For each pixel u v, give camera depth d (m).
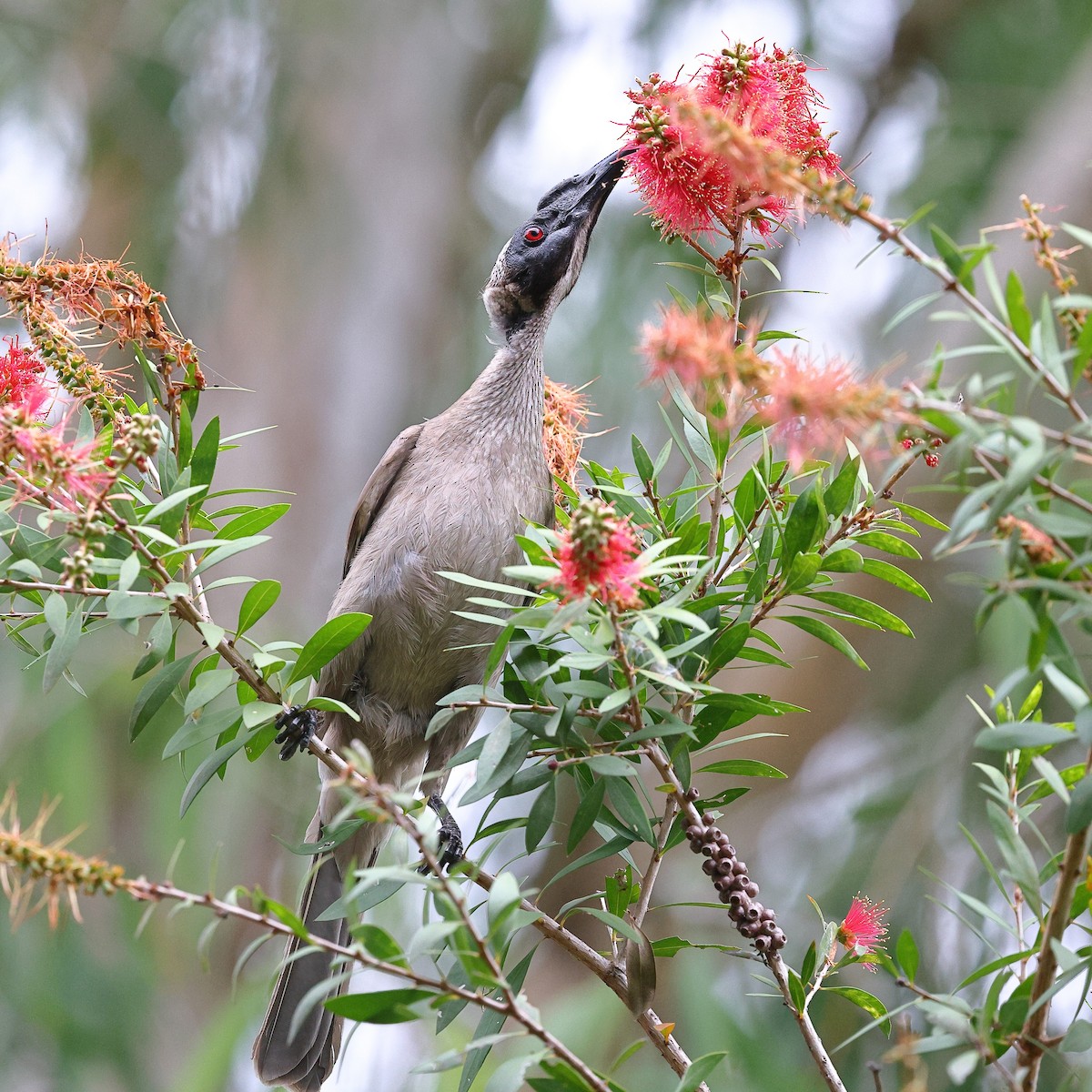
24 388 5.93
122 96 16.41
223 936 14.08
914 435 4.66
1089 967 4.43
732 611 6.45
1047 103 15.23
